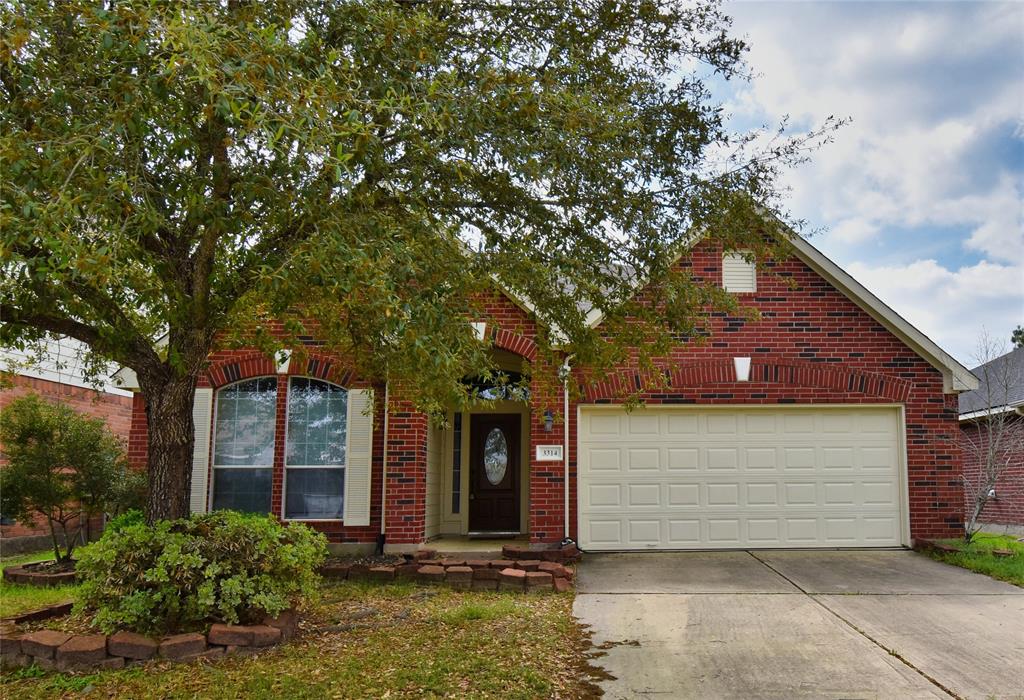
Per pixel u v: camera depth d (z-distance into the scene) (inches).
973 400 705.6
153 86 175.3
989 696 213.9
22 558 484.7
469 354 227.1
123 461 439.8
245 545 262.4
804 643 265.7
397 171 232.1
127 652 235.1
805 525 464.1
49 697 208.5
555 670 237.3
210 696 207.3
